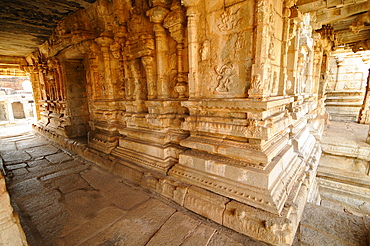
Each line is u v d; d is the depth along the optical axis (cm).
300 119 539
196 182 310
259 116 255
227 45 280
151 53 385
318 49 725
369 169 538
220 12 279
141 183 377
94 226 271
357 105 1102
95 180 413
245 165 269
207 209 276
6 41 761
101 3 457
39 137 869
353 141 586
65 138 705
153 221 277
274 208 234
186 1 287
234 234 247
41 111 1049
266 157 250
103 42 473
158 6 333
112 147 502
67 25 574
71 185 394
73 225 274
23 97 1833
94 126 585
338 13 541
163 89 381
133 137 451
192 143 324
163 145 385
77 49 569
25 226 275
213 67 300
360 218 282
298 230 261
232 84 284
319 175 593
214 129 298
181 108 377
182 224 269
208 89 312
